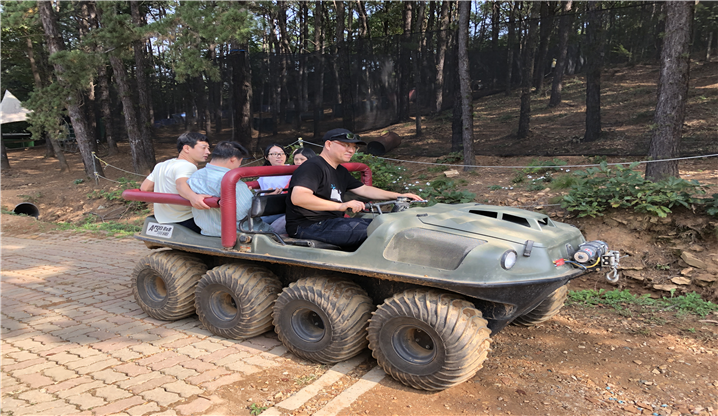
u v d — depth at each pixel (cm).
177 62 1101
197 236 394
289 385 308
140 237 444
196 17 1029
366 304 328
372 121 1143
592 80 866
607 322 420
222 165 394
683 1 612
